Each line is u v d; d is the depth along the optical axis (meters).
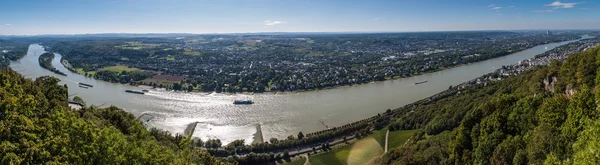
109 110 76.56
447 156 64.25
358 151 86.12
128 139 55.03
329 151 86.56
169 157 52.75
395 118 107.75
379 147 88.31
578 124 42.75
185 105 130.75
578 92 51.56
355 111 121.50
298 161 81.88
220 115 117.50
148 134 68.88
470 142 61.78
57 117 46.75
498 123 57.81
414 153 72.12
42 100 59.66
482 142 56.97
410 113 109.50
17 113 42.44
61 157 37.41
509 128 56.47
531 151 44.47
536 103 55.81
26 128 40.47
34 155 36.16
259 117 115.19
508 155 48.41
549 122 48.91
